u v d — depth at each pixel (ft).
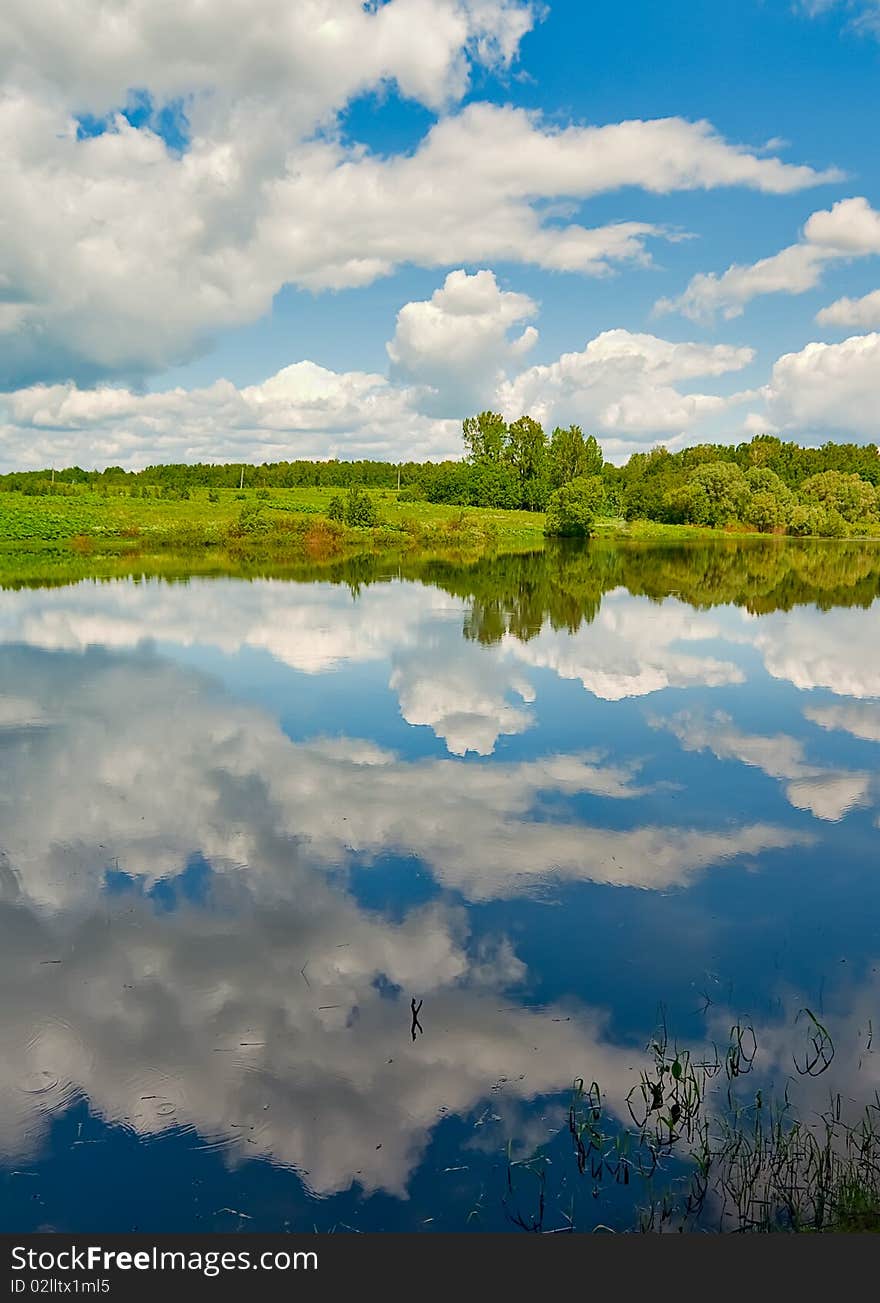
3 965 25.71
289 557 181.47
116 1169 18.17
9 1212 17.20
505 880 31.60
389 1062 21.50
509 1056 21.80
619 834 35.86
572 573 150.51
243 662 69.31
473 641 79.71
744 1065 21.47
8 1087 20.49
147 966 25.72
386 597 111.24
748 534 314.55
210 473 539.70
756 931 28.27
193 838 34.94
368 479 541.34
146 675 64.39
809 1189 17.65
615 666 69.26
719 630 87.92
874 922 28.96
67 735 48.93
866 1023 23.31
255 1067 21.29
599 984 25.14
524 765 44.52
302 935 27.61
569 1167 18.31
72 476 486.79
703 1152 18.48
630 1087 20.71
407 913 29.12
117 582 126.72
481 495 378.73
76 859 32.91
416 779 42.19
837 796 40.45
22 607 99.19
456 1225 16.90
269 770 43.32
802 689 61.72
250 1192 17.65
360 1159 18.49
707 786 41.60
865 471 481.05
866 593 123.34
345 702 56.80
